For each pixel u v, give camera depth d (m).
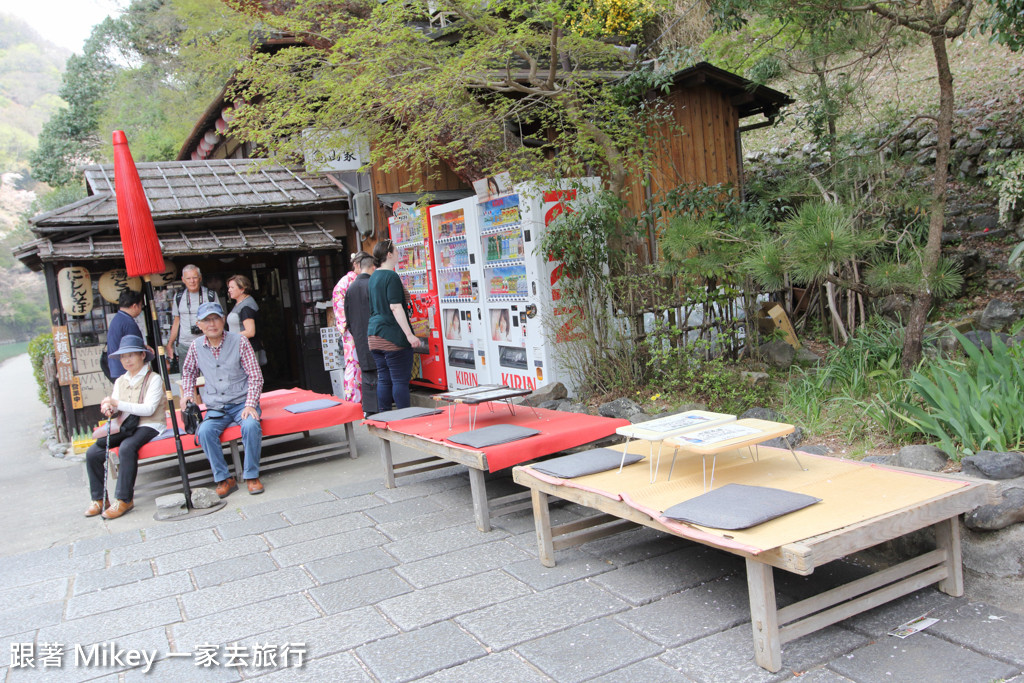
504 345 7.02
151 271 5.25
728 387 5.63
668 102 8.17
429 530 4.34
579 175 6.79
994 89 8.55
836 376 5.23
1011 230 6.86
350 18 6.50
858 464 3.33
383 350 6.80
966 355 5.02
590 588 3.36
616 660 2.70
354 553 4.07
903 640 2.67
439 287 8.12
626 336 6.33
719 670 2.57
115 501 5.20
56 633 3.36
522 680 2.62
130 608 3.58
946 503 2.74
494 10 6.17
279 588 3.67
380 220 9.09
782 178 7.49
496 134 7.00
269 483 5.77
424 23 7.85
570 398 6.44
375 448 6.70
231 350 5.62
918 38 6.32
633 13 7.75
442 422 5.08
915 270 4.72
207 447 5.36
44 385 11.04
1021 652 2.50
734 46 8.26
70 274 7.95
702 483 3.22
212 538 4.54
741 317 6.61
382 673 2.75
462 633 3.03
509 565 3.71
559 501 4.71
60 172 26.66
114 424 5.29
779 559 2.38
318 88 6.79
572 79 6.68
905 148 8.64
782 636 2.54
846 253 4.15
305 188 9.39
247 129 7.20
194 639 3.19
